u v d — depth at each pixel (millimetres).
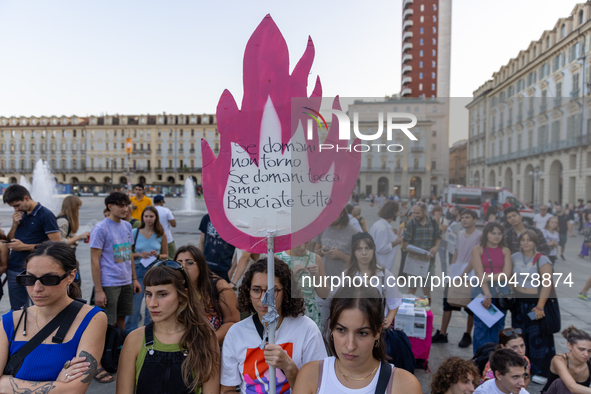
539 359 3131
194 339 1867
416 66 58000
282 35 1736
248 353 1938
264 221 1769
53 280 1711
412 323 3355
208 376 1876
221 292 2664
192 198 32312
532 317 3096
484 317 3156
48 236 3506
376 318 1482
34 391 1626
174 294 1858
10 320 1758
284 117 1745
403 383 1478
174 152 74062
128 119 76000
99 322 1822
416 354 3363
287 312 2000
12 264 3486
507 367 2141
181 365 1841
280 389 1893
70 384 1650
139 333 1917
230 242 1778
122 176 75750
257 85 1758
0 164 79188
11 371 1688
